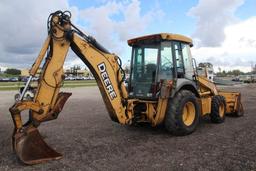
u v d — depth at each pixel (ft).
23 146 16.88
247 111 38.06
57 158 17.88
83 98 62.54
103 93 21.31
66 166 16.63
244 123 28.96
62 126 28.37
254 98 57.52
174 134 23.48
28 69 18.80
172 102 23.30
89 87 116.26
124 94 22.45
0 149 20.31
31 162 16.90
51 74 18.38
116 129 26.55
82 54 19.86
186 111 24.41
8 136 24.44
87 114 36.81
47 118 18.06
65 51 18.98
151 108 23.29
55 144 21.42
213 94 29.53
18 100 17.49
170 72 24.72
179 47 25.71
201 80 28.19
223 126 27.50
